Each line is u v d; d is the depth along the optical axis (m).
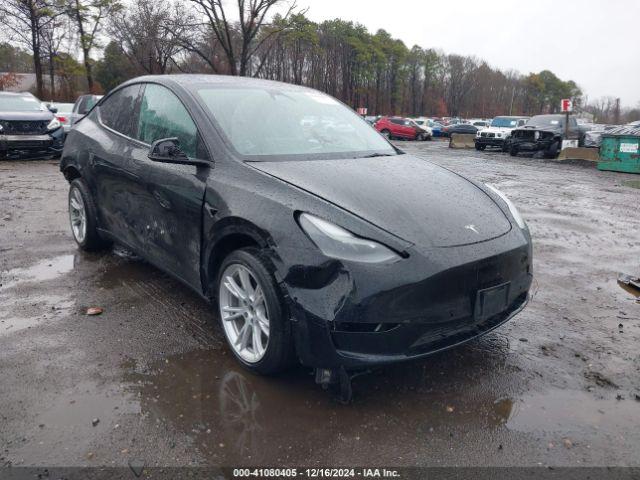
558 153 20.75
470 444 2.51
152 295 4.16
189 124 3.62
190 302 4.04
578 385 3.06
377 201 2.90
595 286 4.80
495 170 15.80
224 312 3.21
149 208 3.85
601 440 2.56
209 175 3.29
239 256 2.96
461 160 19.67
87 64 34.59
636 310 4.23
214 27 19.80
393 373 3.13
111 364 3.12
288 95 4.20
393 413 2.73
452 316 2.72
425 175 3.52
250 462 2.34
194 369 3.09
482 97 107.12
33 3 29.05
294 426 2.60
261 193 2.96
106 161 4.39
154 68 29.36
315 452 2.42
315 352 2.64
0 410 2.64
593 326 3.90
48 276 4.52
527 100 120.69
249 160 3.28
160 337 3.47
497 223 3.14
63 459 2.32
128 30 30.45
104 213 4.64
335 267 2.57
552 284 4.83
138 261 4.96
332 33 67.69
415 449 2.46
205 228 3.24
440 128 44.81
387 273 2.55
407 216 2.84
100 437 2.47
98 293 4.18
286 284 2.68
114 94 4.84
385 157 3.82
